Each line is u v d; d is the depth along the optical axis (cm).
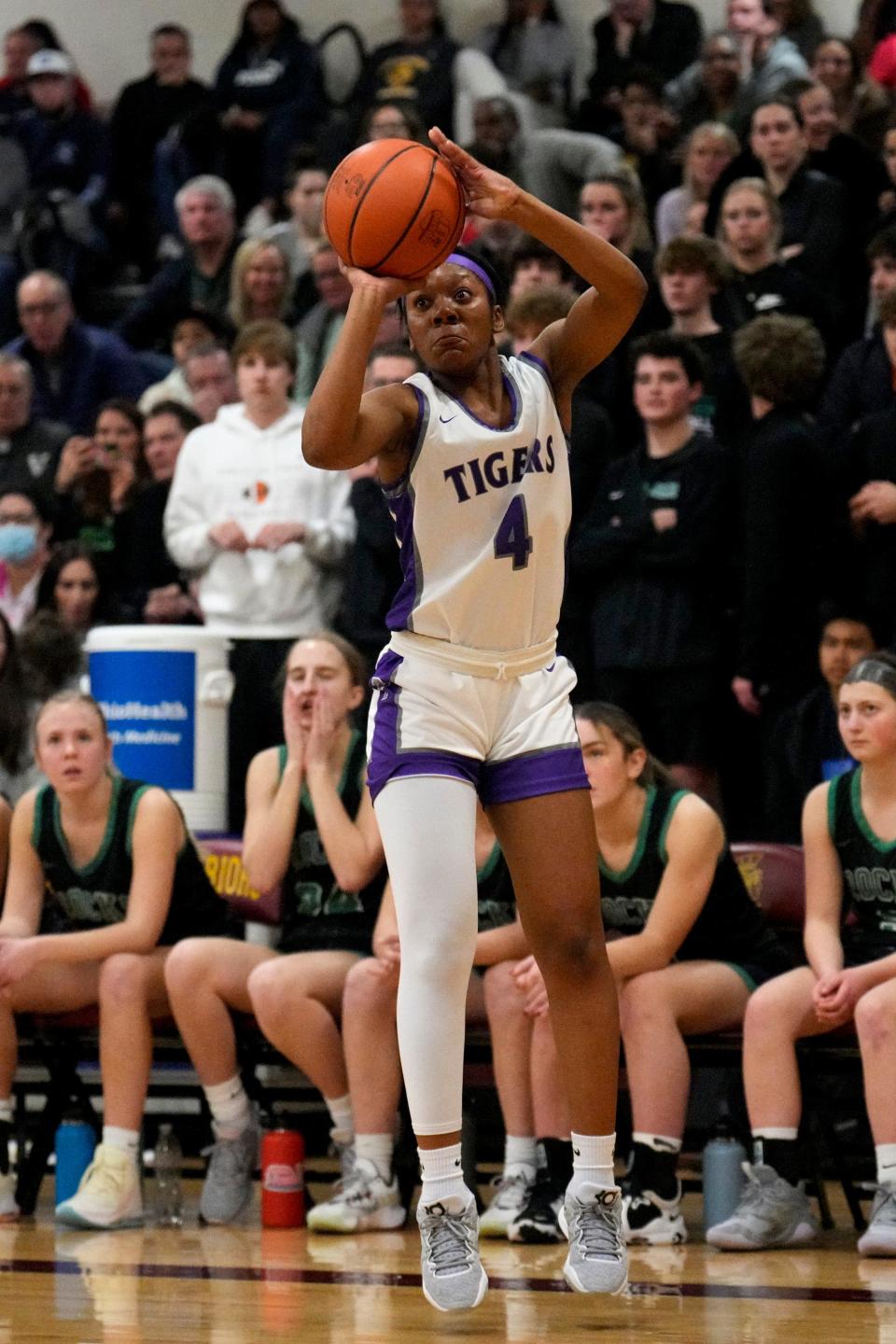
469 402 782
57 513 1825
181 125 2720
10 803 1469
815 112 2030
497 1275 979
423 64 2723
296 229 2314
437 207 744
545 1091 1127
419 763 784
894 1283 945
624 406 1692
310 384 1998
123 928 1228
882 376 1548
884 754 1145
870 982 1095
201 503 1694
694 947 1206
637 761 1170
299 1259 1039
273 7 2827
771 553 1455
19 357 2041
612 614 1510
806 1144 1191
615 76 2642
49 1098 1266
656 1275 977
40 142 2827
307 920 1295
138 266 2845
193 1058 1223
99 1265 1019
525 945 1181
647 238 1877
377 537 1568
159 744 1510
